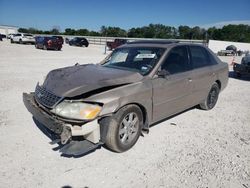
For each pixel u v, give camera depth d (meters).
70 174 3.25
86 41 40.78
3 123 4.70
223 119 5.58
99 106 3.38
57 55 20.69
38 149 3.80
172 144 4.20
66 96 3.37
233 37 73.88
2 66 12.12
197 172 3.43
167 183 3.17
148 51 4.67
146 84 3.98
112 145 3.68
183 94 4.84
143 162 3.61
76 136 3.57
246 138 4.61
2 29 74.62
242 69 11.51
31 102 3.96
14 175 3.16
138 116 3.95
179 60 4.85
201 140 4.42
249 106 6.79
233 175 3.40
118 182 3.14
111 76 3.88
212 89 6.05
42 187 2.97
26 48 27.47
